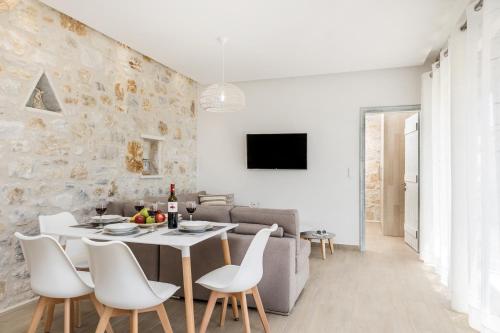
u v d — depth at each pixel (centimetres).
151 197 471
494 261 242
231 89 405
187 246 209
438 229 431
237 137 612
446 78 390
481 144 251
